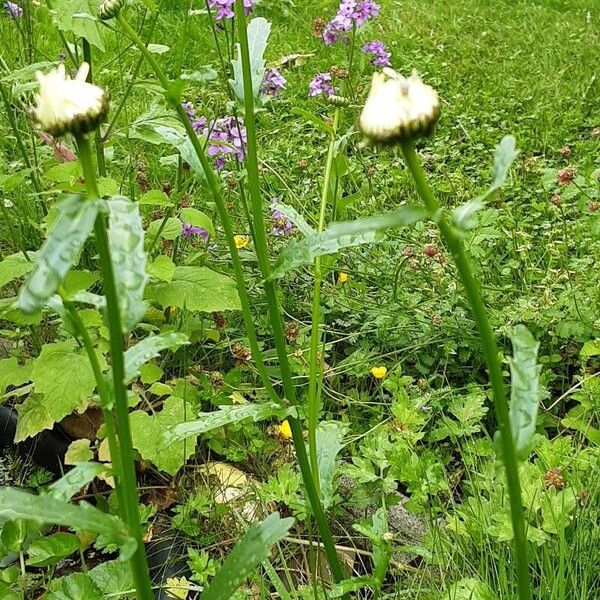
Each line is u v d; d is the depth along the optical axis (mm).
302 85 1085
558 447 427
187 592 424
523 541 229
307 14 1309
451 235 208
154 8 455
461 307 609
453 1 1529
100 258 216
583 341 561
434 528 418
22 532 375
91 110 211
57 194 606
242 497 479
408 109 206
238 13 312
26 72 518
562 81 1142
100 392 247
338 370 580
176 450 478
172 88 297
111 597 365
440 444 524
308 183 805
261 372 331
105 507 492
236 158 634
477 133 974
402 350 565
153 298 527
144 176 713
